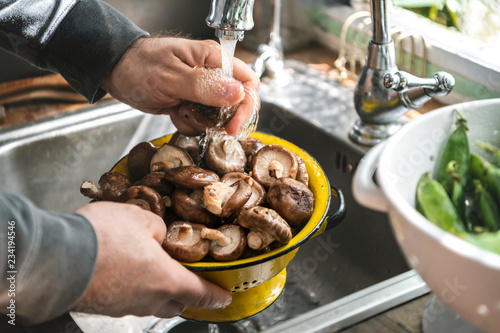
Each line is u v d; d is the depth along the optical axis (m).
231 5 0.52
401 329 0.47
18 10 0.68
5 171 0.84
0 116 0.94
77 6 0.69
